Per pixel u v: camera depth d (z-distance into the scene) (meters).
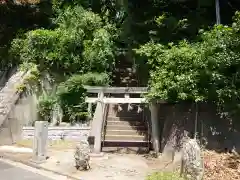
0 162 10.93
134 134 13.41
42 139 10.78
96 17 15.95
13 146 12.92
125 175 9.44
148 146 12.73
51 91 15.59
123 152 12.57
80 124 14.64
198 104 11.16
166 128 12.23
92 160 11.16
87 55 15.36
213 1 13.82
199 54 10.32
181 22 13.58
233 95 9.80
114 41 16.33
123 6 15.59
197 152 8.33
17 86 14.22
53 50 15.31
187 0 14.17
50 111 15.04
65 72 15.67
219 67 9.80
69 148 12.78
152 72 11.73
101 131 12.64
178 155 10.55
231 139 10.30
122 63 18.30
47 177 9.35
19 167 10.38
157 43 12.71
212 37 10.41
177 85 10.46
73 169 9.97
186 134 10.78
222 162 9.41
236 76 9.66
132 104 15.59
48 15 17.59
